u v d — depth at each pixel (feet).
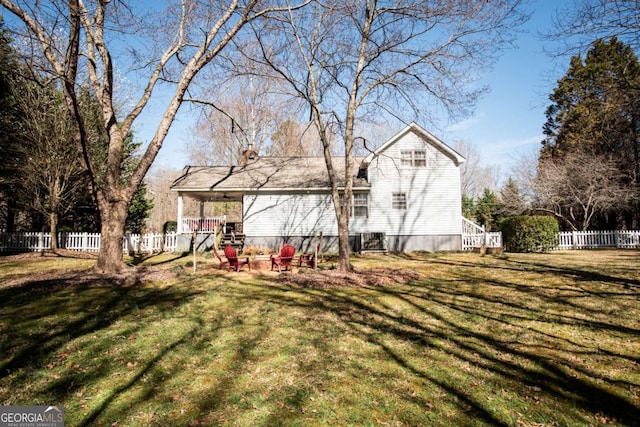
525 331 18.86
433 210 69.67
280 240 68.90
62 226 76.64
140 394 11.94
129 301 24.23
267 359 14.94
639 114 30.96
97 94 36.04
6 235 63.82
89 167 34.94
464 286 31.14
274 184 68.64
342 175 72.08
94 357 14.99
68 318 20.34
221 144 115.96
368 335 18.11
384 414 10.87
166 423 10.29
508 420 10.61
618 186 77.30
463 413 10.99
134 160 79.61
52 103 56.03
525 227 63.21
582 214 94.68
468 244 69.72
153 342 16.79
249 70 42.73
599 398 11.93
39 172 56.24
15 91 52.70
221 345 16.52
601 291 27.76
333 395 11.97
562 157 96.99
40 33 31.45
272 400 11.62
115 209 34.88
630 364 14.58
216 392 12.11
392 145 70.49
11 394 11.85
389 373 13.73
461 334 18.43
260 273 37.88
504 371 14.01
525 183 94.84
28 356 14.96
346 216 38.81
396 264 47.83
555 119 105.19
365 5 37.78
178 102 36.86
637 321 20.24
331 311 22.74
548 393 12.27
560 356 15.51
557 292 27.94
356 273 37.24
